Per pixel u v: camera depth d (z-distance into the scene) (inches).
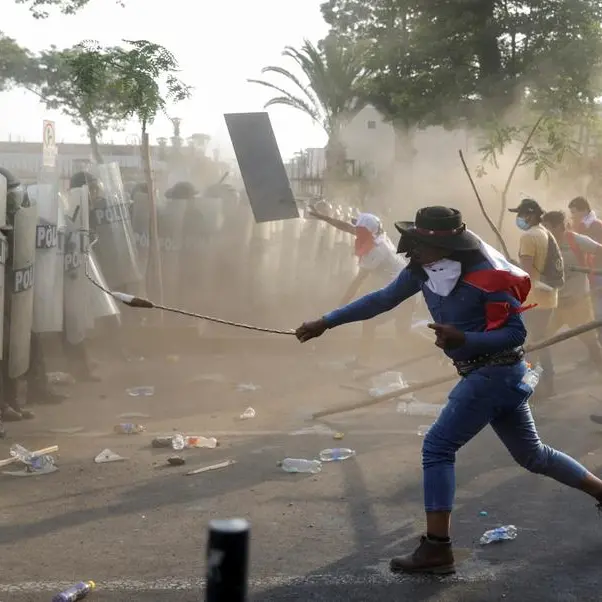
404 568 171.2
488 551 182.7
